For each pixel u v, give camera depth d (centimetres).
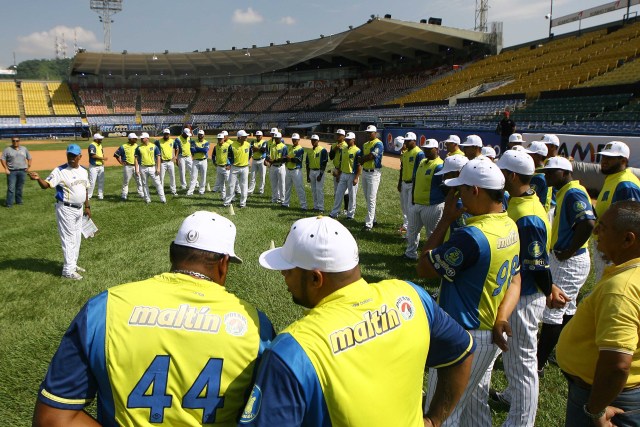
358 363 154
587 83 2300
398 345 166
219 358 170
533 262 323
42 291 629
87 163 2441
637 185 495
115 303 175
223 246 199
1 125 4781
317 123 4569
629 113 1692
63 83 5719
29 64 15912
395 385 162
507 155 340
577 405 245
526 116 2219
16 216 1145
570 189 438
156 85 5994
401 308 175
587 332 235
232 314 179
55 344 481
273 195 1336
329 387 148
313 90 5612
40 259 780
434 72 4341
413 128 2441
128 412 166
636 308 207
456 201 314
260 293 612
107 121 5384
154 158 1299
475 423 308
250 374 173
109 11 5581
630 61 2306
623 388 225
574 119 1909
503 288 281
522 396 330
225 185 1308
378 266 742
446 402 194
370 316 165
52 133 4962
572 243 429
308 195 1479
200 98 5950
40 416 166
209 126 5466
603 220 234
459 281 280
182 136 1532
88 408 361
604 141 1268
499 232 277
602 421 216
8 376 419
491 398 407
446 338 187
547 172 449
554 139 666
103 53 5078
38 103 5306
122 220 1086
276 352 150
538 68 2995
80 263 757
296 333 156
